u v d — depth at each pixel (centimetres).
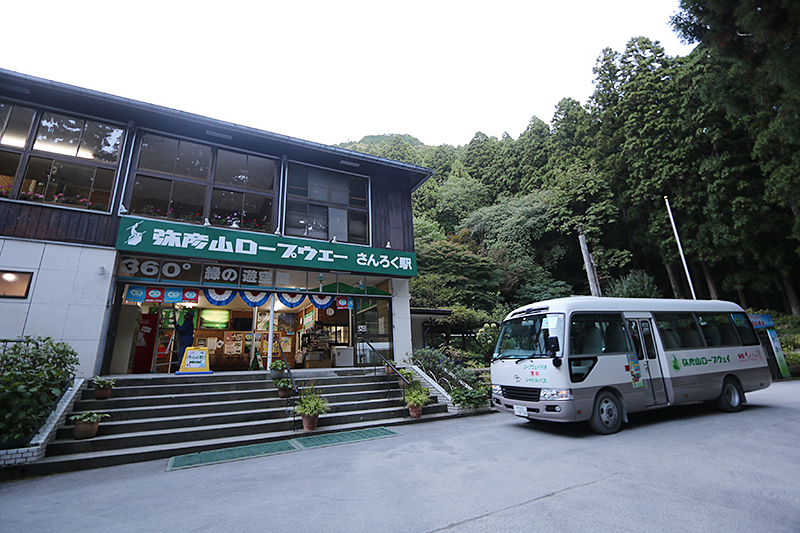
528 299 2670
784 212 2181
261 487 442
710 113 2305
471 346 1697
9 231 839
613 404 683
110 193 963
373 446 641
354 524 328
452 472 471
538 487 405
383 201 1362
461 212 3575
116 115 1002
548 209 3042
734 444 555
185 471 529
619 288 2459
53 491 455
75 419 624
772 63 630
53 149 937
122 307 979
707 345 860
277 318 1522
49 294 838
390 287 1297
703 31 717
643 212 2833
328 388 942
